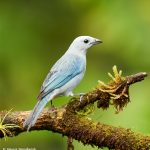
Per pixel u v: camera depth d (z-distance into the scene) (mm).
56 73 11367
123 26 15641
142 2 15742
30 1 17859
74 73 11547
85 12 17125
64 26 17766
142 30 15539
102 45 16000
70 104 9789
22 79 16531
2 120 9727
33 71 16688
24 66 16641
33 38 17156
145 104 14055
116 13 15828
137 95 14336
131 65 15781
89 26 16688
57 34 17734
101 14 16078
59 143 15797
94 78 15883
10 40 16719
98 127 9594
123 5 15828
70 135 9703
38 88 16562
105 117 13852
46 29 17625
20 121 9797
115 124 13734
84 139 9648
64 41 17688
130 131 9555
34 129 9820
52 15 17906
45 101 10953
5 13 17266
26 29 17219
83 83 15594
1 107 16469
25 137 15578
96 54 16328
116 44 15688
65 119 9680
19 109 16375
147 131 13438
